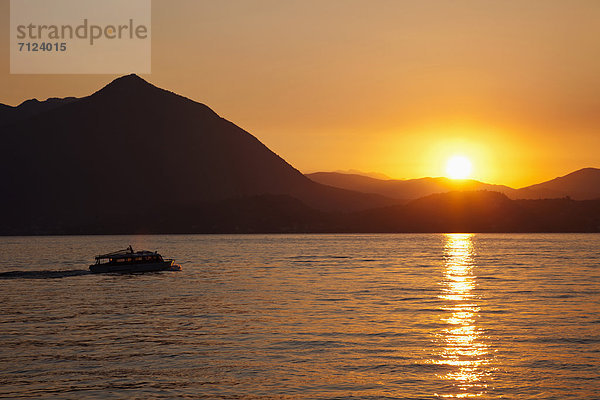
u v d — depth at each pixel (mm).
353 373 42312
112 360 45625
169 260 125812
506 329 57406
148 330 57188
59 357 46438
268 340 52500
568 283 99938
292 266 142625
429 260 163750
